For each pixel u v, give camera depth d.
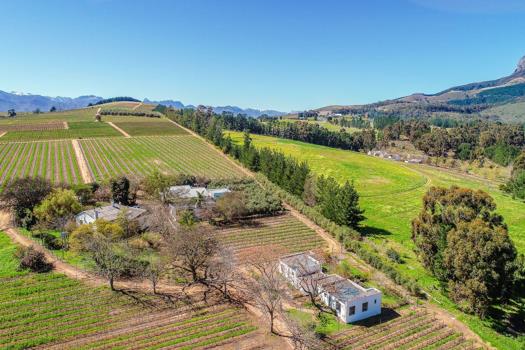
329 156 168.00
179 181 106.75
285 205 95.75
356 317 45.72
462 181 141.88
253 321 44.47
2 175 109.94
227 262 55.06
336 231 73.69
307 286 48.97
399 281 55.12
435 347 40.59
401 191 119.75
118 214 71.00
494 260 44.28
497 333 43.88
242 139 199.62
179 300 48.31
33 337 39.69
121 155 145.50
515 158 155.50
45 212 69.06
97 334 40.81
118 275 52.06
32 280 50.34
